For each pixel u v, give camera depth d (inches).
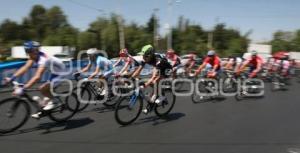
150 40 2155.5
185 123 288.2
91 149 215.3
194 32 2906.0
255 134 258.4
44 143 225.0
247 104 388.5
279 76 541.0
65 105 271.6
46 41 2586.1
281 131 268.4
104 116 305.0
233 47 2810.0
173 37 2495.1
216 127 277.4
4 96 422.9
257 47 1572.3
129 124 278.4
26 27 4015.8
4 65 484.4
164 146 224.5
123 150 214.8
